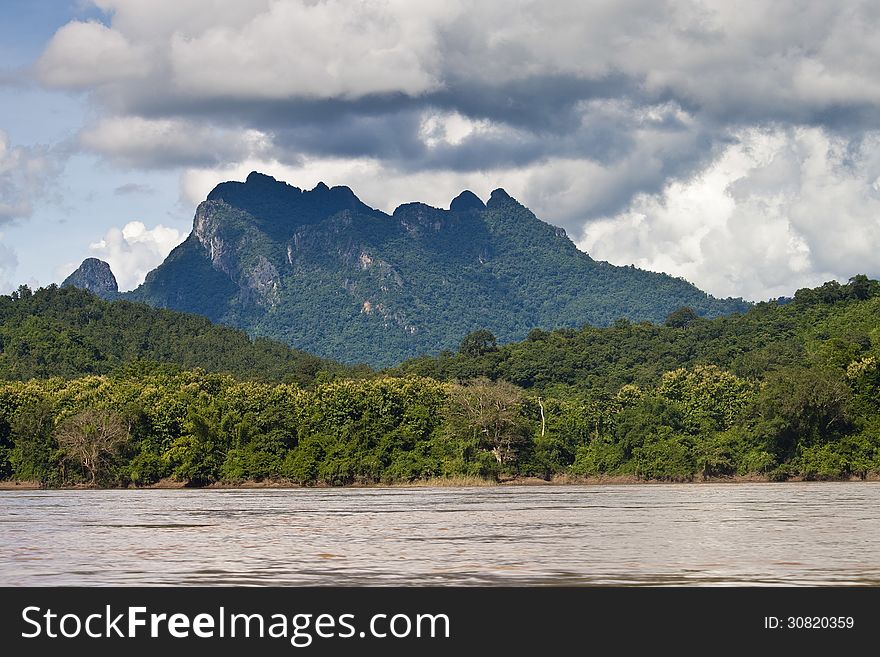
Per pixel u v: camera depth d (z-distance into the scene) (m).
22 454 165.50
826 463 159.00
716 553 61.78
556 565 57.12
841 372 165.00
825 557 59.81
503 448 167.88
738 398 178.00
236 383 198.75
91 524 85.94
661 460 167.12
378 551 64.06
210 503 116.81
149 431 168.25
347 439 169.25
